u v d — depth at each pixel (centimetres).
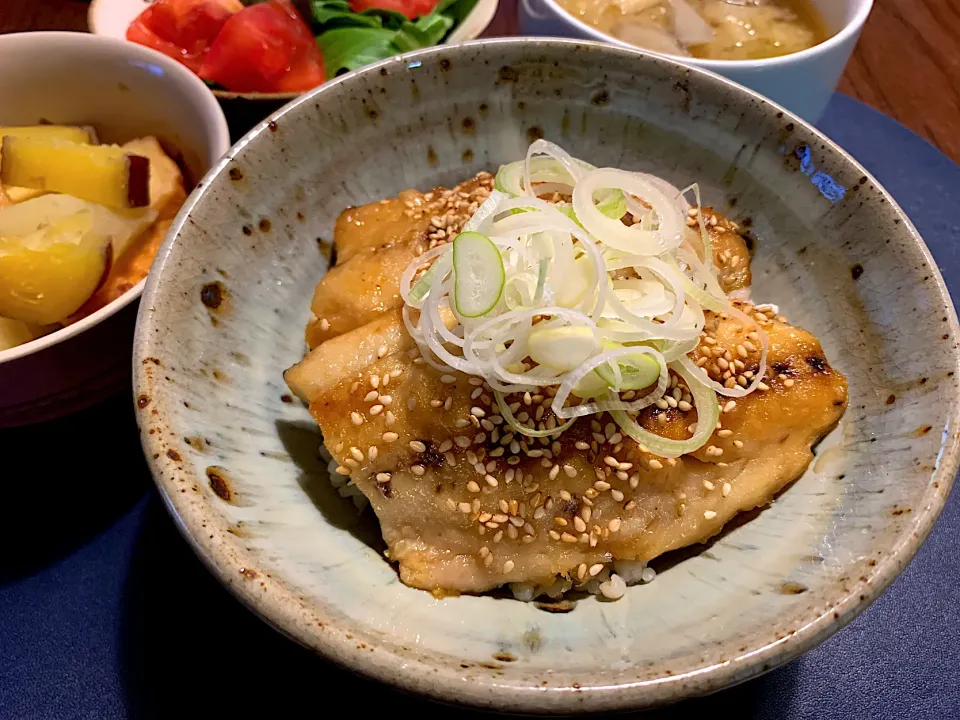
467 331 17
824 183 20
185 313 18
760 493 18
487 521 17
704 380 17
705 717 18
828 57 25
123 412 23
